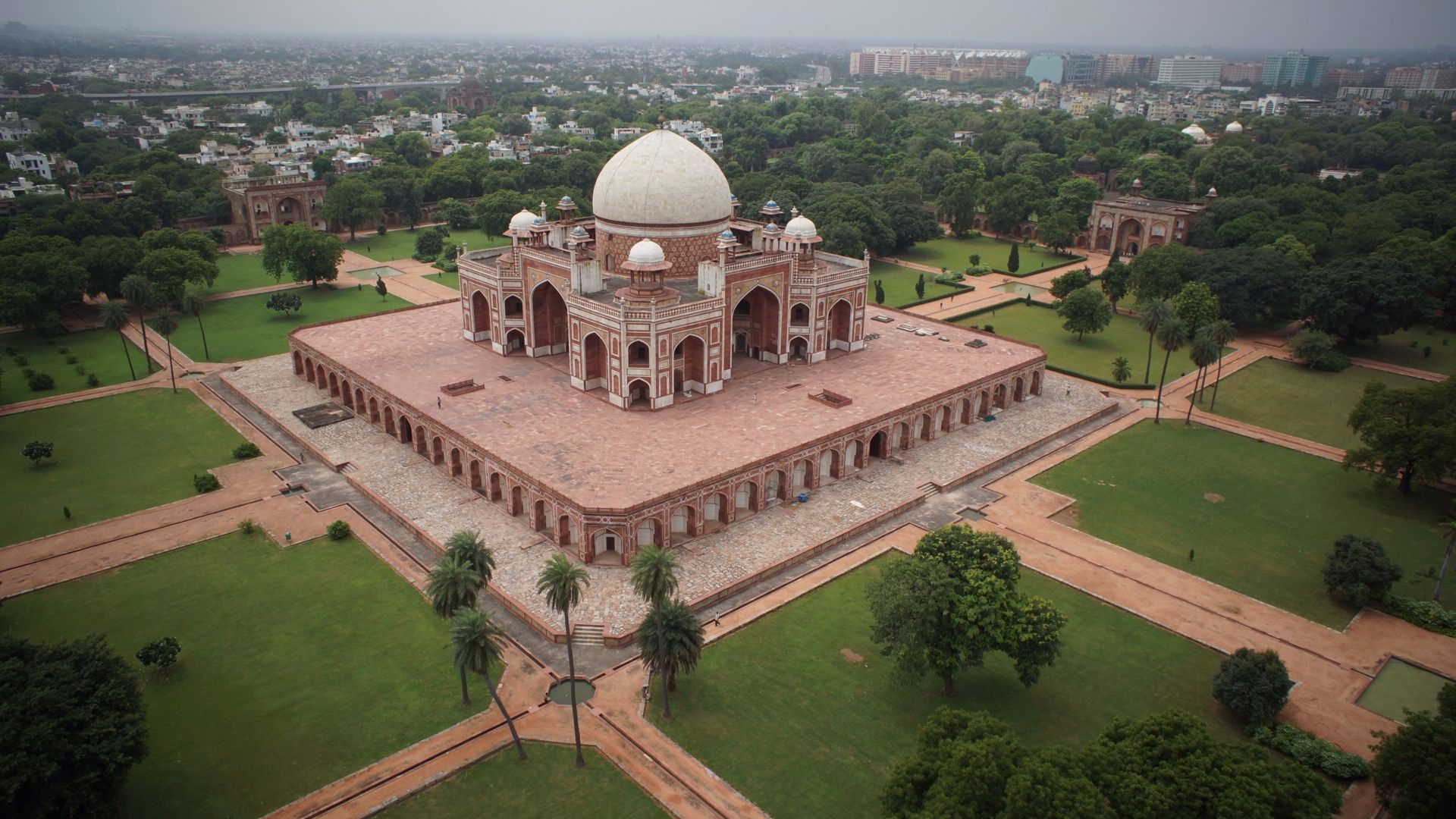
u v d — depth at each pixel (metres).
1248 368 106.81
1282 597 60.62
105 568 61.94
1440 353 111.56
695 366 83.19
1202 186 198.75
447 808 42.69
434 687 50.84
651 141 89.75
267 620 56.56
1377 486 75.00
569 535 64.56
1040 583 62.00
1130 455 82.75
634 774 44.75
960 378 88.00
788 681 51.69
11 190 169.12
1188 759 36.25
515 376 87.62
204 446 81.69
